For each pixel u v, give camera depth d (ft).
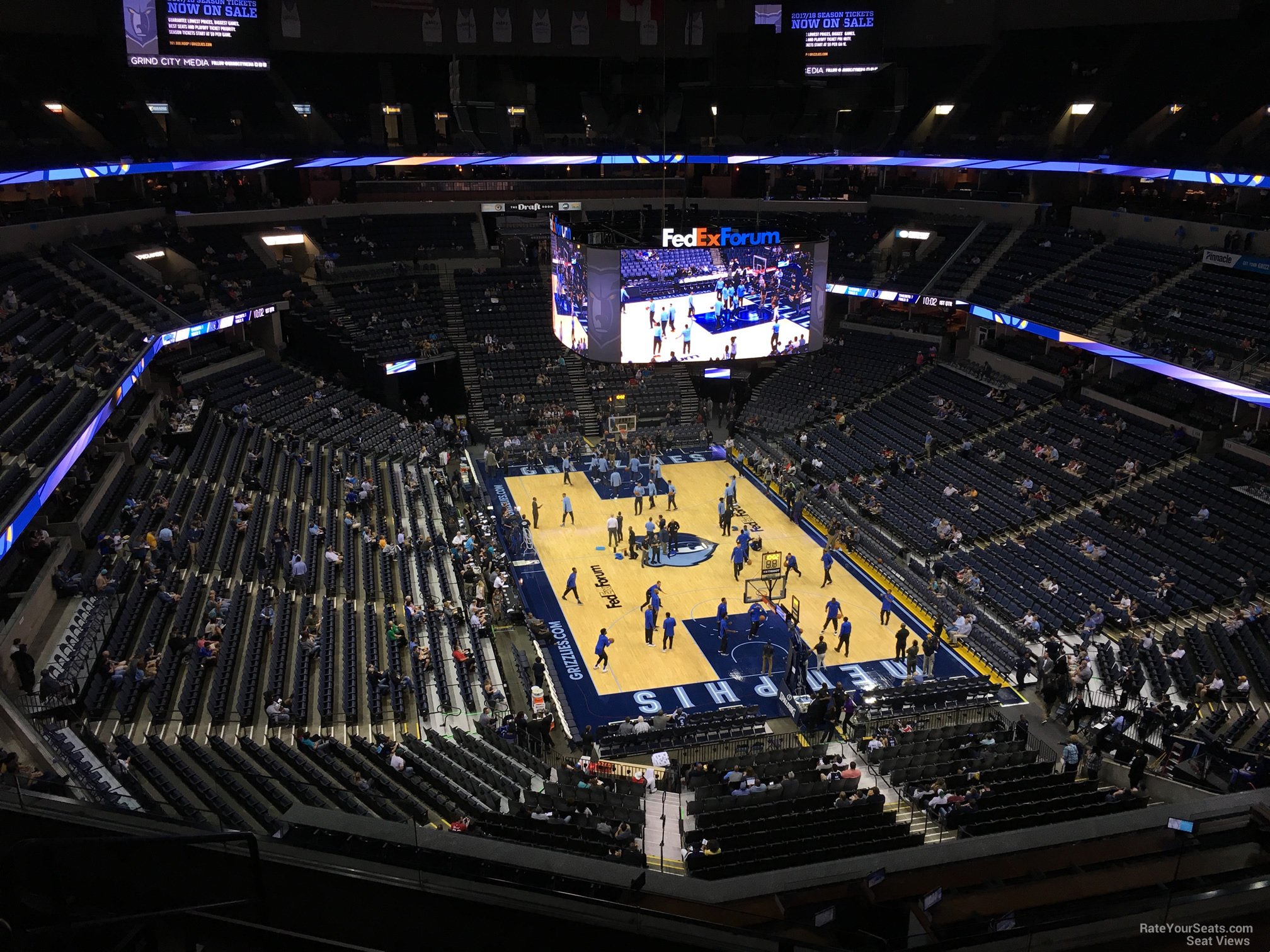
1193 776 64.69
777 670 87.10
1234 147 133.80
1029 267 140.36
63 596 69.46
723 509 114.01
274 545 89.66
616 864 27.50
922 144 157.69
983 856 30.81
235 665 71.61
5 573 67.87
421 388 148.77
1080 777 69.21
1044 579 94.22
